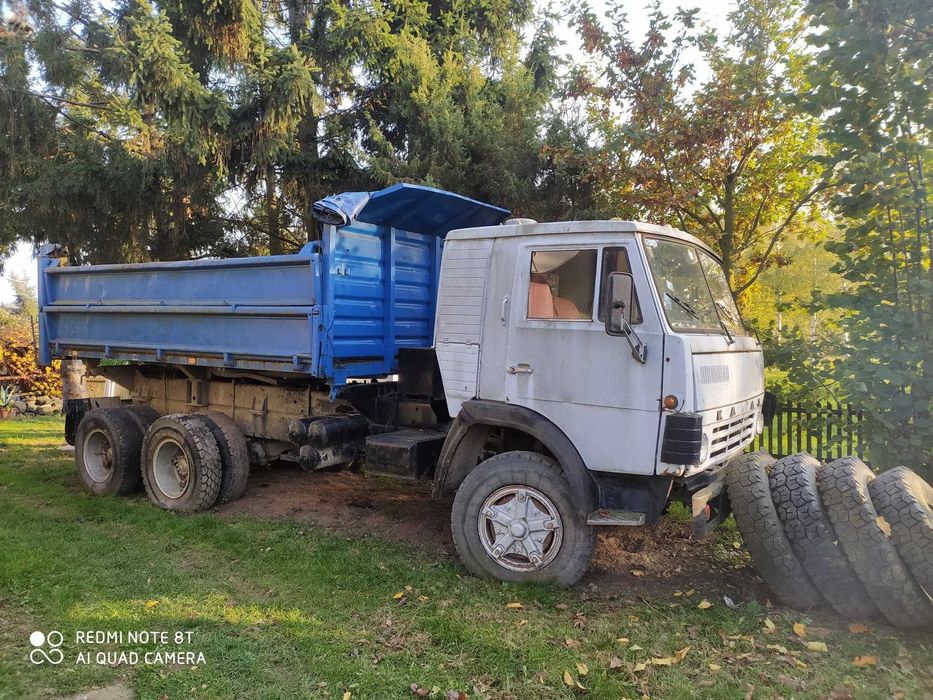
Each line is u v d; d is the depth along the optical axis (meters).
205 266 6.44
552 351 4.66
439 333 5.21
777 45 8.36
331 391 5.83
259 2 10.91
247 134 9.93
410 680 3.58
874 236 6.24
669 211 8.64
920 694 3.40
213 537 5.81
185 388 7.60
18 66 9.90
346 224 5.58
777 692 3.47
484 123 10.05
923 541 3.93
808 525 4.19
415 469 5.39
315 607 4.46
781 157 8.48
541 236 4.79
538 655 3.80
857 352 5.94
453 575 5.00
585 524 4.60
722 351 4.75
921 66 5.53
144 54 8.79
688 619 4.30
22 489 7.52
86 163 10.30
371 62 10.49
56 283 8.10
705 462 4.38
